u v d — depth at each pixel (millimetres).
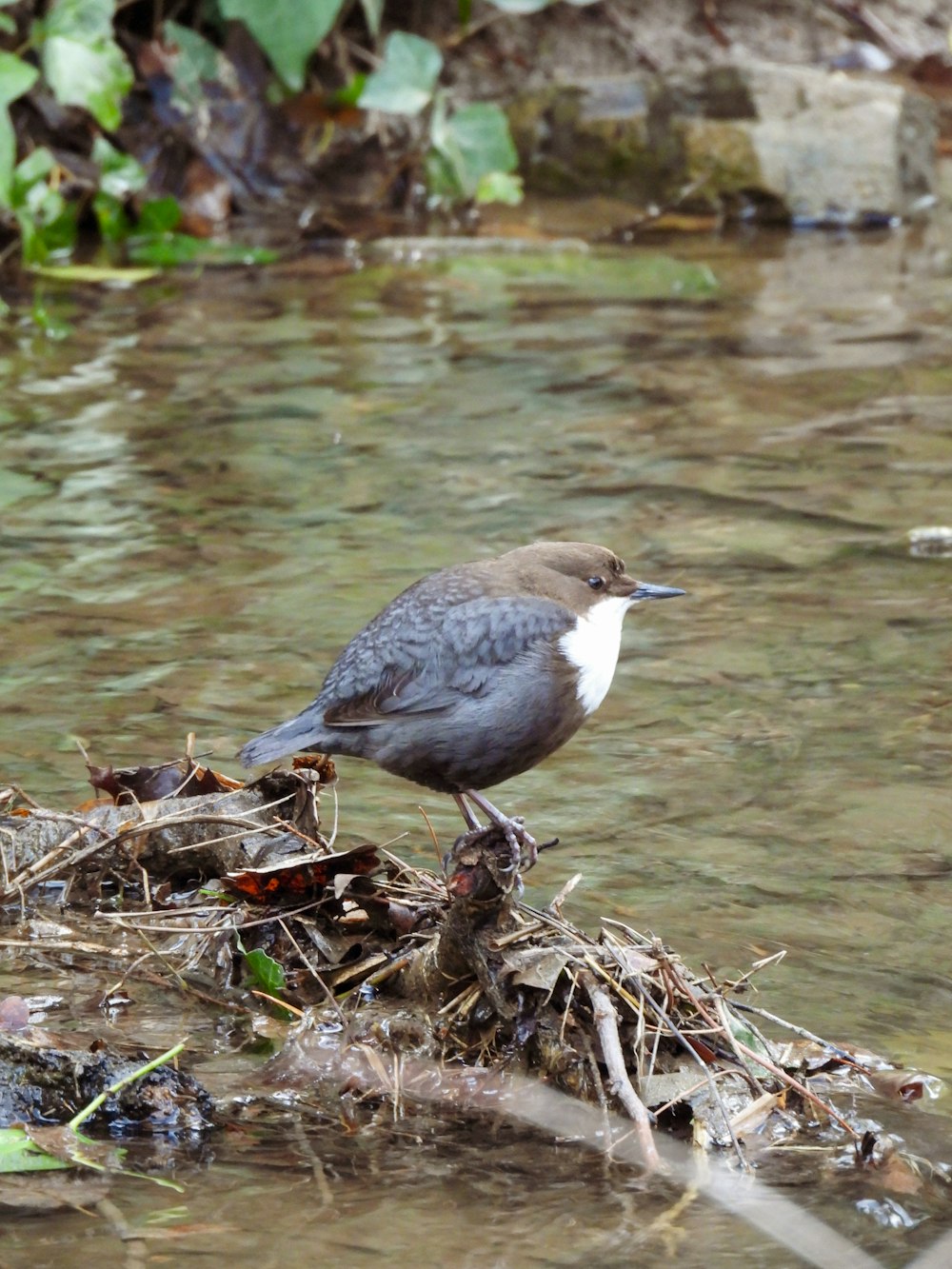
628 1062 4969
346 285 15469
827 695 7973
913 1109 4879
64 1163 4422
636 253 16953
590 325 14312
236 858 6090
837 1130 4754
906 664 8281
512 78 19109
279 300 14891
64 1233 4086
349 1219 4199
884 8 21312
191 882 6195
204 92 17000
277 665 8109
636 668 8297
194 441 11352
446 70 18875
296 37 15930
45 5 16047
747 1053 4914
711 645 8531
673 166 18188
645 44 19797
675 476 10867
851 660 8344
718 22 20422
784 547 9773
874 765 7281
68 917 5965
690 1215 4285
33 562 9383
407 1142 4609
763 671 8234
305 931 5727
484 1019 5156
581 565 6207
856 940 5898
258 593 9000
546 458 11172
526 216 17953
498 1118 4777
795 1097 4883
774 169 18016
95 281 15297
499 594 5980
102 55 15094
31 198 15430
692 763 7328
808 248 17141
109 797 6605
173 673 8008
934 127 18875
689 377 12883
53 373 12680
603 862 6434
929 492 10594
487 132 17609
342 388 12484
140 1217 4164
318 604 8859
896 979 5641
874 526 10070
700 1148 4633
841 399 12383
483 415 12000
